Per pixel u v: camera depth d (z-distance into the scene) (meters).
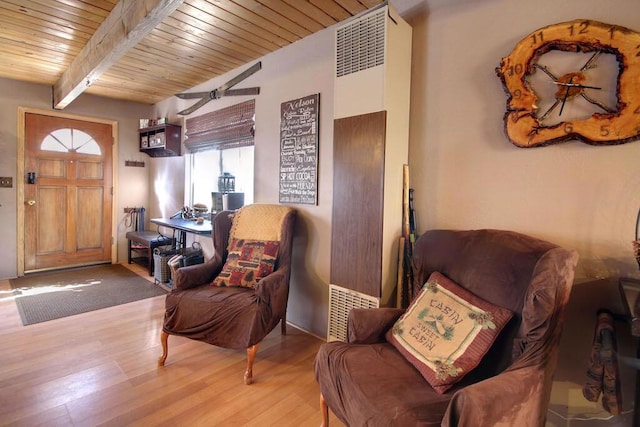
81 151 4.45
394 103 1.89
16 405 1.70
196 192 4.21
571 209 1.51
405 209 1.97
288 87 2.78
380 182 1.85
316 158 2.56
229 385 1.93
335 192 2.09
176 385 1.92
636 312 1.04
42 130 4.13
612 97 1.39
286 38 2.65
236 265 2.41
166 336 2.12
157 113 4.83
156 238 4.25
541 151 1.58
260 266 2.37
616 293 1.41
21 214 4.00
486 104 1.75
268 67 2.97
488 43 1.73
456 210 1.87
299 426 1.62
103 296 3.36
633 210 1.37
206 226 3.42
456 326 1.34
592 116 1.41
